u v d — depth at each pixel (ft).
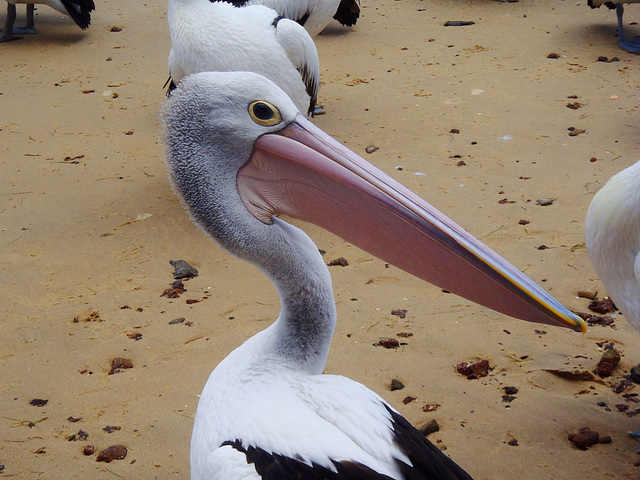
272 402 4.41
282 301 4.71
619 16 15.29
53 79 14.48
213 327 7.09
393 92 13.55
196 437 4.58
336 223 4.69
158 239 8.68
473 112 12.42
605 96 12.89
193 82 4.67
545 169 10.18
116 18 18.70
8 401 6.32
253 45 8.45
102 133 11.93
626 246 5.52
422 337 6.88
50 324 7.17
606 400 6.19
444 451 5.78
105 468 5.73
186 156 4.68
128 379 6.52
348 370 6.54
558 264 7.80
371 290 7.54
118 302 7.47
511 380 6.40
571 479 5.56
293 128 4.67
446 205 9.20
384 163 10.51
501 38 16.55
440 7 19.31
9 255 8.34
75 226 8.99
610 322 6.95
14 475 5.69
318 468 4.16
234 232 4.67
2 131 12.01
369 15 18.90
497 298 4.49
